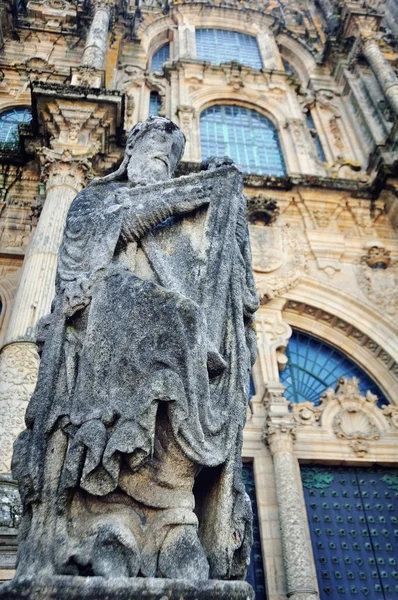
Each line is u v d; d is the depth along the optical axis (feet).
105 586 5.43
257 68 61.31
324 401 32.07
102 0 55.93
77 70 40.75
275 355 33.58
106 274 8.23
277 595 23.75
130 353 7.10
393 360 35.09
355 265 39.55
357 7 62.13
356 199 42.83
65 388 7.42
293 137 50.75
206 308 8.35
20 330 21.93
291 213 41.65
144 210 9.14
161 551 6.13
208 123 51.78
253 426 29.99
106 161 36.22
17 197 36.42
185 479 6.70
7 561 14.02
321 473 30.19
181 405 6.70
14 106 47.75
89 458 6.28
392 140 45.98
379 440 30.71
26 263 25.54
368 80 56.44
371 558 27.22
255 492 27.99
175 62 55.26
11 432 18.07
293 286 37.14
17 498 15.85
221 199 9.97
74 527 6.29
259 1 74.64
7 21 53.93
